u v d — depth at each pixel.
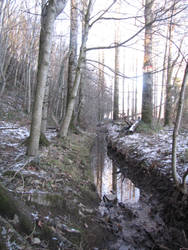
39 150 5.43
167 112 11.45
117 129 14.26
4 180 3.34
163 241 3.48
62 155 6.11
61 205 3.45
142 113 10.07
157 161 5.83
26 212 2.55
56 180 4.18
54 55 16.17
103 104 29.30
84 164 6.95
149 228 3.88
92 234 3.29
